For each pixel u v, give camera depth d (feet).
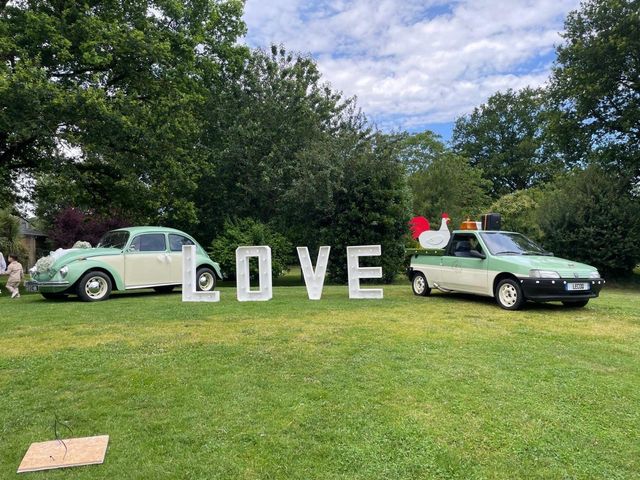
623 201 70.95
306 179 57.41
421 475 9.78
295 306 29.73
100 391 14.24
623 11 73.26
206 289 41.32
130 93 57.11
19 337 20.97
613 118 81.15
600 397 13.79
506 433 11.53
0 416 12.57
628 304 31.81
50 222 90.89
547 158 162.91
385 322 24.16
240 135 67.05
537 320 25.09
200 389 14.30
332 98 72.13
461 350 18.69
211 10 65.46
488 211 109.40
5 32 47.19
